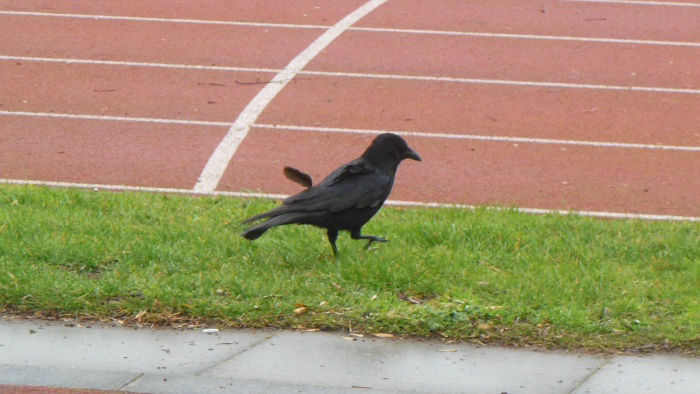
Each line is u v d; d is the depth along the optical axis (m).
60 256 10.93
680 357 8.90
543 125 18.08
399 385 8.27
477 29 25.05
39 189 13.69
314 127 17.59
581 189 14.95
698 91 20.48
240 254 11.41
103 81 20.08
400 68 21.58
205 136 16.95
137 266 10.85
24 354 8.73
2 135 16.61
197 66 21.38
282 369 8.55
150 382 8.23
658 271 11.16
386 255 11.25
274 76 20.77
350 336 9.30
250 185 14.77
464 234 12.20
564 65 22.17
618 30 25.36
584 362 8.80
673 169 15.95
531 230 12.49
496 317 9.59
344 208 10.86
